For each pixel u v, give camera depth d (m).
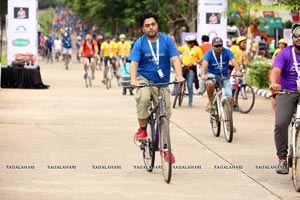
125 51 62.16
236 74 29.17
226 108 27.23
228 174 20.66
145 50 20.11
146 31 20.08
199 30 55.22
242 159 23.22
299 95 18.81
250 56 77.44
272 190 18.59
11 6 52.97
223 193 18.14
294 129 18.50
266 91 48.28
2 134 27.81
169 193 18.00
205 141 27.17
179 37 117.56
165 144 19.30
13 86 51.56
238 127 31.78
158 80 20.28
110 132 28.95
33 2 52.97
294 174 18.48
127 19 119.31
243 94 38.31
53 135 27.80
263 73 52.12
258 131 30.45
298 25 18.81
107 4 123.44
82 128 30.02
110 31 136.12
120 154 23.62
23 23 53.06
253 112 38.66
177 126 31.61
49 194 17.58
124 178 19.78
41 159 22.39
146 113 20.39
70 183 18.95
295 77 19.05
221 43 28.89
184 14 98.81
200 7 54.91
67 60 86.12
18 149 24.23
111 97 46.00
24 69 51.62
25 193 17.64
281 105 19.05
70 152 23.84
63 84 58.31
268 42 92.81
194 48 40.28
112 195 17.64
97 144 25.70
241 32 89.25
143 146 21.00
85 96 46.41
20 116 33.88
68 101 42.44
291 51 19.00
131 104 41.22
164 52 20.17
